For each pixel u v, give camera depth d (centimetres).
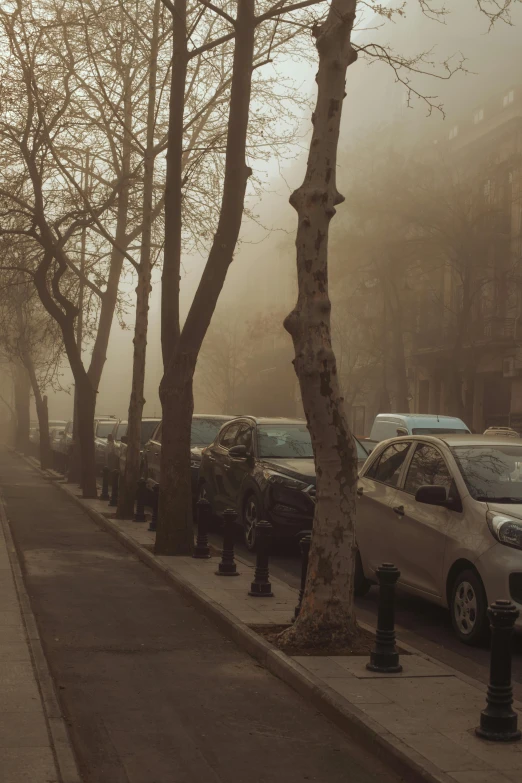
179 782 462
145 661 714
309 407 746
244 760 497
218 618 852
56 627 833
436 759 473
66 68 1852
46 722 516
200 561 1213
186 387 1294
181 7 1386
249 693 629
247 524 1391
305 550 825
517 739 507
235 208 1277
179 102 1335
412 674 648
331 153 766
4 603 878
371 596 1032
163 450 1296
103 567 1209
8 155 2116
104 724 553
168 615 899
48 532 1592
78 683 645
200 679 663
